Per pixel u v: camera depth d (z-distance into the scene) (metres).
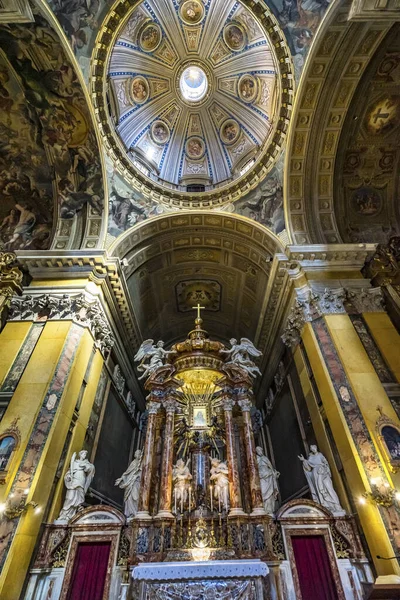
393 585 5.75
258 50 14.20
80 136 12.16
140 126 15.80
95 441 11.36
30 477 7.66
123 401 15.08
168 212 13.88
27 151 12.61
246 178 13.88
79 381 9.95
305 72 11.00
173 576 6.16
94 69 11.15
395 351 9.70
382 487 7.42
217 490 8.29
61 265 11.77
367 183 13.55
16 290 11.22
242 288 16.59
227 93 16.16
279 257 12.04
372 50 10.52
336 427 8.76
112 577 7.16
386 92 11.67
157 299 17.30
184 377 10.86
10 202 13.70
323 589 7.04
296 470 12.41
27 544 7.12
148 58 15.26
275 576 6.87
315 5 9.91
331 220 13.02
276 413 15.30
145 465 8.64
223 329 19.69
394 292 10.98
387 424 8.23
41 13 9.20
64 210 13.15
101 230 12.77
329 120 12.12
